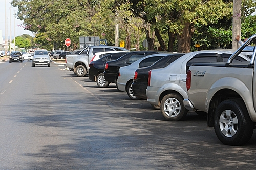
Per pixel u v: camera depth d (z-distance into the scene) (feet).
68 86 85.30
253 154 28.22
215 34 116.16
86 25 203.92
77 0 207.10
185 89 41.81
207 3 101.24
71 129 37.78
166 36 190.60
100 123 41.06
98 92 73.00
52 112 48.60
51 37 228.84
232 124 30.83
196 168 24.71
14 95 67.26
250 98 29.81
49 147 30.50
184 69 42.42
